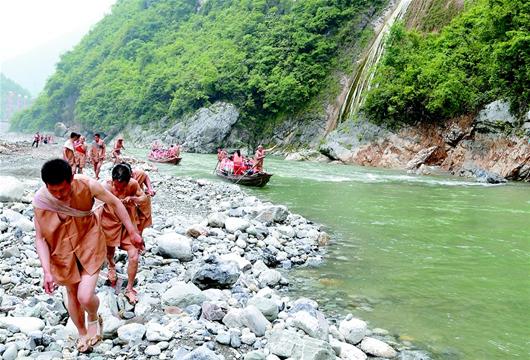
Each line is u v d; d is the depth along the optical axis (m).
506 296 6.54
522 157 25.31
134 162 28.86
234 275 6.30
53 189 3.62
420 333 5.28
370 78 38.50
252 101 55.16
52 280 3.66
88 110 89.62
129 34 99.44
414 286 6.94
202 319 4.99
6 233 8.00
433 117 31.41
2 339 4.12
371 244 9.58
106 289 5.54
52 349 4.09
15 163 23.50
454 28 33.38
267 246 8.85
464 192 18.44
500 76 27.91
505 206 14.75
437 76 30.67
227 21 73.44
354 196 16.84
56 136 96.12
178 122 61.66
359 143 34.59
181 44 79.44
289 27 56.88
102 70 98.81
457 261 8.32
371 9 53.12
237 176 19.47
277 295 6.23
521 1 26.78
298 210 13.66
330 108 48.75
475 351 4.84
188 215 11.72
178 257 7.50
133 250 5.57
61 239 3.80
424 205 14.86
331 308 5.99
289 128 51.41
